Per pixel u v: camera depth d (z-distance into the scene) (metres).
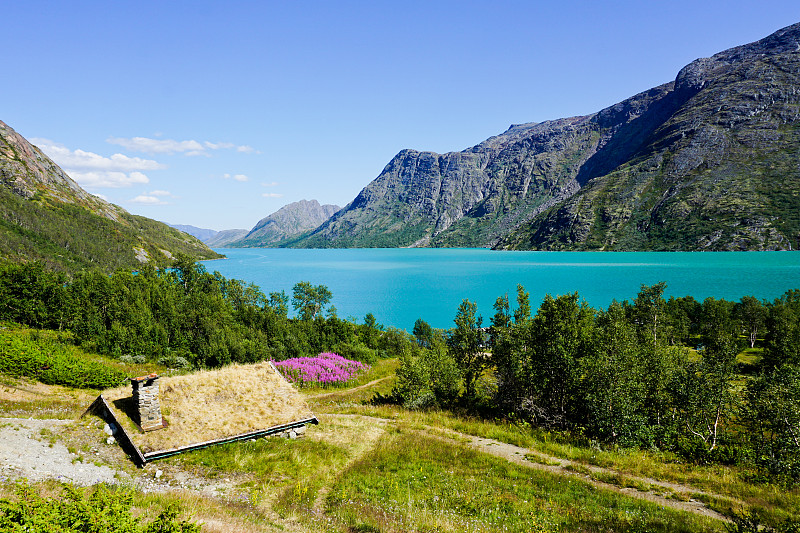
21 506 8.48
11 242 195.38
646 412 33.69
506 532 14.40
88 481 15.76
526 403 35.34
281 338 71.69
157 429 20.84
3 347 33.75
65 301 73.44
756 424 30.47
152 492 15.73
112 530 8.57
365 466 21.78
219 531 11.67
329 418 31.62
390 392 53.28
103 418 21.48
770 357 67.56
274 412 24.94
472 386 45.56
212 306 81.38
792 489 21.36
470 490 18.83
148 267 122.31
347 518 15.04
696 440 30.53
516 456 25.36
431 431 30.48
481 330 46.22
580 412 33.62
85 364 37.53
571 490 19.44
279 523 13.93
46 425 20.38
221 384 25.39
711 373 32.69
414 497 17.81
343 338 80.12
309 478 19.64
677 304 109.06
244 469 19.72
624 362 31.08
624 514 16.45
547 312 36.69
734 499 19.03
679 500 18.86
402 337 94.69
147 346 58.88
